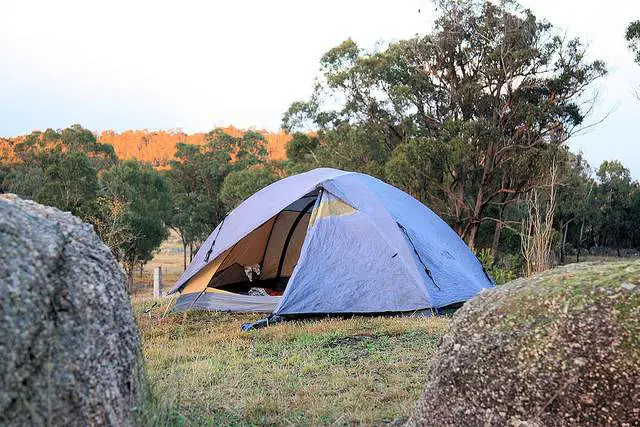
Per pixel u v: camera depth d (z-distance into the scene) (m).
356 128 31.94
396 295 9.44
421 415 3.47
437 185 27.30
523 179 27.83
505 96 29.50
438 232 10.97
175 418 3.66
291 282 9.43
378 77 31.11
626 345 2.87
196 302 10.58
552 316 3.14
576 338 3.00
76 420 2.47
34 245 2.58
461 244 11.41
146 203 46.84
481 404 3.17
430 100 31.30
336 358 6.56
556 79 28.83
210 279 10.63
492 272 16.00
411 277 9.53
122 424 2.74
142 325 9.05
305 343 7.40
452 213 28.25
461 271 10.30
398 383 5.37
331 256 9.70
